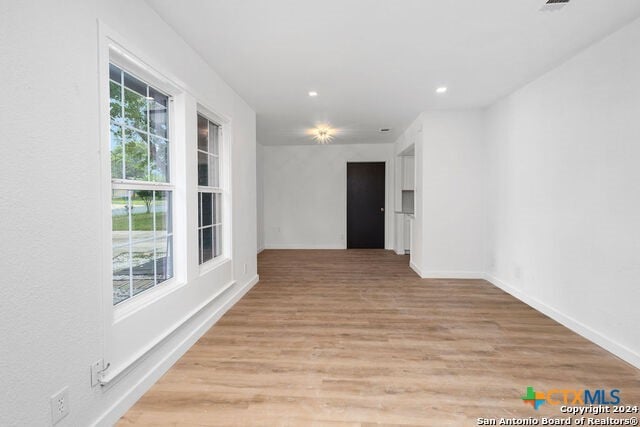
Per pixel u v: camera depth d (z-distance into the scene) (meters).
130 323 1.76
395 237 6.92
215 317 2.98
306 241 7.48
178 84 2.31
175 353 2.25
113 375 1.58
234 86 3.39
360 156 7.30
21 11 1.16
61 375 1.33
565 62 2.84
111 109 1.81
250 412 1.71
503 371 2.12
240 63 2.83
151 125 2.20
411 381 2.01
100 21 1.53
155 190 2.20
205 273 2.76
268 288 4.15
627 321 2.24
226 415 1.69
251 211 4.18
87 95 1.46
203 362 2.24
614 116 2.34
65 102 1.35
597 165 2.49
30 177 1.20
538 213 3.25
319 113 4.54
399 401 1.81
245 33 2.32
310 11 2.06
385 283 4.37
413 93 3.70
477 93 3.72
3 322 1.11
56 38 1.30
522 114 3.50
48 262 1.27
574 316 2.76
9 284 1.13
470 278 4.54
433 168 4.50
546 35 2.38
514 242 3.71
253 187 4.28
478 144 4.44
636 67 2.16
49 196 1.28
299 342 2.56
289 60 2.78
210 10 2.03
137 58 1.83
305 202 7.45
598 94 2.48
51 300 1.28
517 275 3.66
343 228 7.42
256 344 2.53
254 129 4.34
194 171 2.56
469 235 4.53
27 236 1.19
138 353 1.81
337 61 2.81
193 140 2.54
